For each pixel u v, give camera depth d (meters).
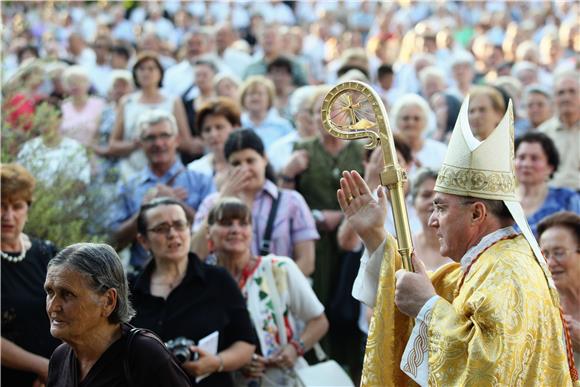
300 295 13.37
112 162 20.30
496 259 8.16
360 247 16.08
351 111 9.03
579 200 16.09
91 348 8.39
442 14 42.22
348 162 17.45
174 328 11.91
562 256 11.03
